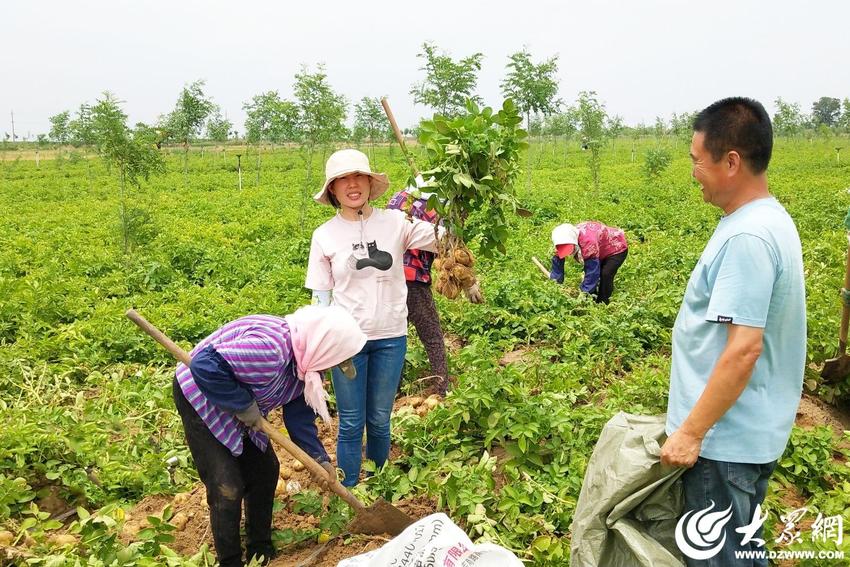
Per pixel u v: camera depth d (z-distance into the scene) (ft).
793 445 15.89
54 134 177.17
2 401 19.19
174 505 16.11
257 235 56.08
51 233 55.31
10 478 15.76
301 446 13.05
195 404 12.29
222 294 33.88
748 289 9.13
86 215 69.62
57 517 16.05
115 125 44.14
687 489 10.11
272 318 12.41
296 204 75.05
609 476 10.23
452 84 55.16
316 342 11.93
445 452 17.24
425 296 20.62
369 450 16.12
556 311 28.50
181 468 17.66
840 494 14.46
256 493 13.46
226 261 40.88
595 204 66.08
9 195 96.27
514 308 28.53
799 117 170.40
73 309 30.66
